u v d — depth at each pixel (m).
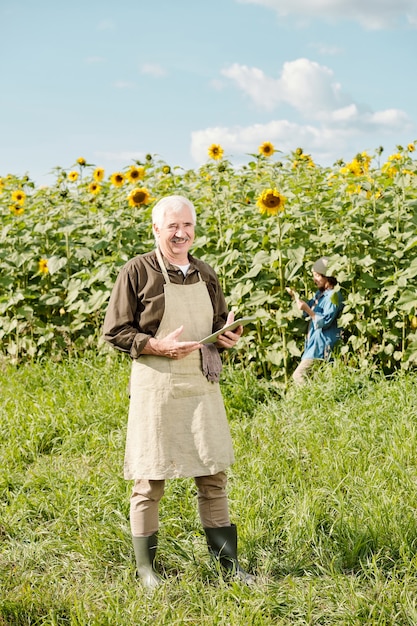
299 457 4.97
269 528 3.98
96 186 9.11
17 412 6.02
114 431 5.63
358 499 4.21
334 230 6.99
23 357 8.11
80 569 3.76
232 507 4.20
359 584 3.45
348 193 7.30
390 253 6.76
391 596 3.28
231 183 8.20
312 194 7.52
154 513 3.59
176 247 3.48
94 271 7.77
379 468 4.58
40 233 8.46
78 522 4.18
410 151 8.37
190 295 3.53
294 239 7.31
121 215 8.06
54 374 7.12
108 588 3.56
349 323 6.99
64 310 8.17
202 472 3.45
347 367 6.38
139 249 7.70
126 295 3.46
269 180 7.99
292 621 3.23
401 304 6.43
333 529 3.90
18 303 8.20
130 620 3.19
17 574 3.69
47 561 3.83
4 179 10.34
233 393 6.20
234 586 3.38
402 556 3.58
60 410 6.02
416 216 6.68
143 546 3.56
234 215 7.23
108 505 4.34
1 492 4.71
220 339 3.55
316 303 6.99
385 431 5.16
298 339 7.20
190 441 3.46
